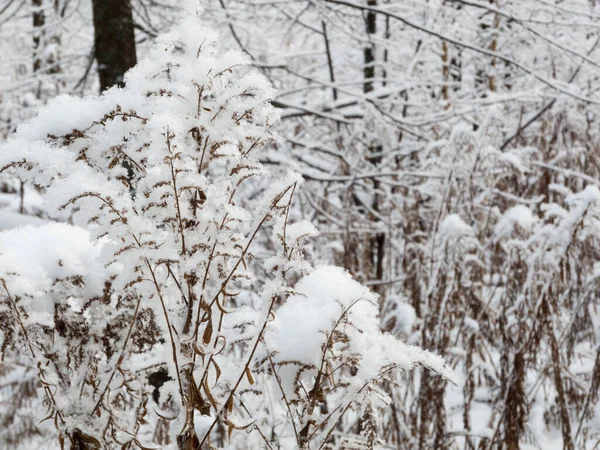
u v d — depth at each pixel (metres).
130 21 3.85
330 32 6.80
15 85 5.60
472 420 4.90
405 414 3.87
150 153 1.21
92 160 1.31
